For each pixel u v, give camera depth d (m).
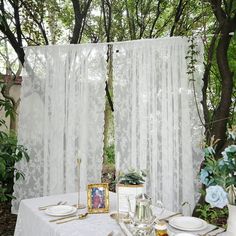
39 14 3.36
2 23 3.05
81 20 3.30
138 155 2.78
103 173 3.52
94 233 1.34
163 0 3.32
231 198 1.24
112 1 3.42
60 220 1.51
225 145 2.39
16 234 1.83
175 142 2.70
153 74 2.77
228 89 2.47
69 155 2.92
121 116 2.85
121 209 1.55
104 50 2.90
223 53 2.48
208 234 1.32
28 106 2.98
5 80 3.72
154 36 3.49
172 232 1.36
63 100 2.95
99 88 2.91
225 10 2.49
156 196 2.72
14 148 2.82
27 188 2.97
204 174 1.27
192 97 2.68
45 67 2.98
